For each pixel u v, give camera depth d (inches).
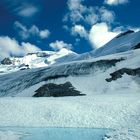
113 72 4635.8
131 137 1290.6
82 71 4970.5
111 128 1785.2
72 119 1968.5
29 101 2308.1
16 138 1445.6
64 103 2255.2
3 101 2276.1
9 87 5295.3
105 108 2134.6
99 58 5398.6
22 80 5393.7
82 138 1477.6
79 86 4402.1
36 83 4933.6
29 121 1952.5
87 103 2260.1
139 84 4148.6
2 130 1676.9
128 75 4463.6
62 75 4891.7
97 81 4500.5
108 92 4035.4
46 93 4247.0
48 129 1766.7
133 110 2068.2
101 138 1464.1
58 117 2000.5
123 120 1911.9
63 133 1635.1
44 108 2137.1
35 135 1562.5
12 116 2030.0
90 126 1855.3
